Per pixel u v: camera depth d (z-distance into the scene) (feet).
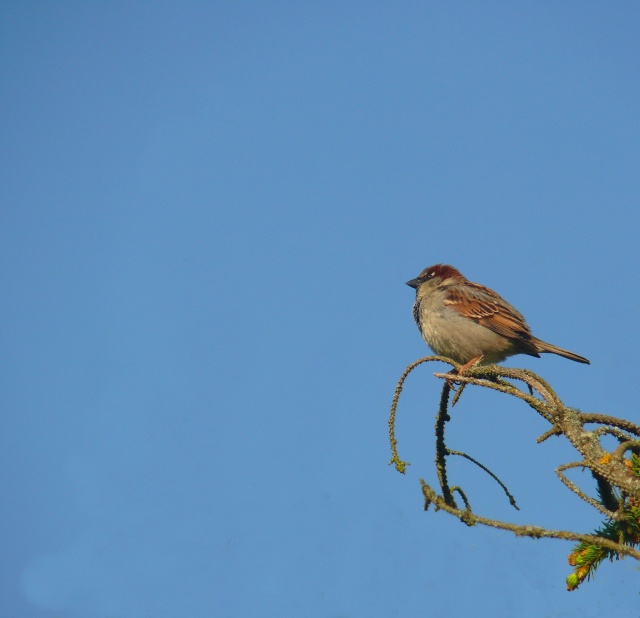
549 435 23.18
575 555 22.75
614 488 22.77
